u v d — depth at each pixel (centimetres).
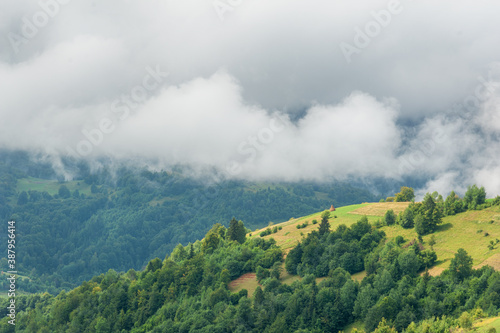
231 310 17812
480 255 17600
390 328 13812
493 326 11775
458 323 12638
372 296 15962
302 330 15525
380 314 14712
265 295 17888
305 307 16462
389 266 17462
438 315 14275
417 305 14900
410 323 13875
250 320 17062
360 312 15888
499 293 14025
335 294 16725
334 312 16000
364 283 17012
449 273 16312
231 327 16900
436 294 14988
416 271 17362
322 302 16400
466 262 16100
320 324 15912
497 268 16362
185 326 17962
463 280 15812
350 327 15838
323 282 17912
